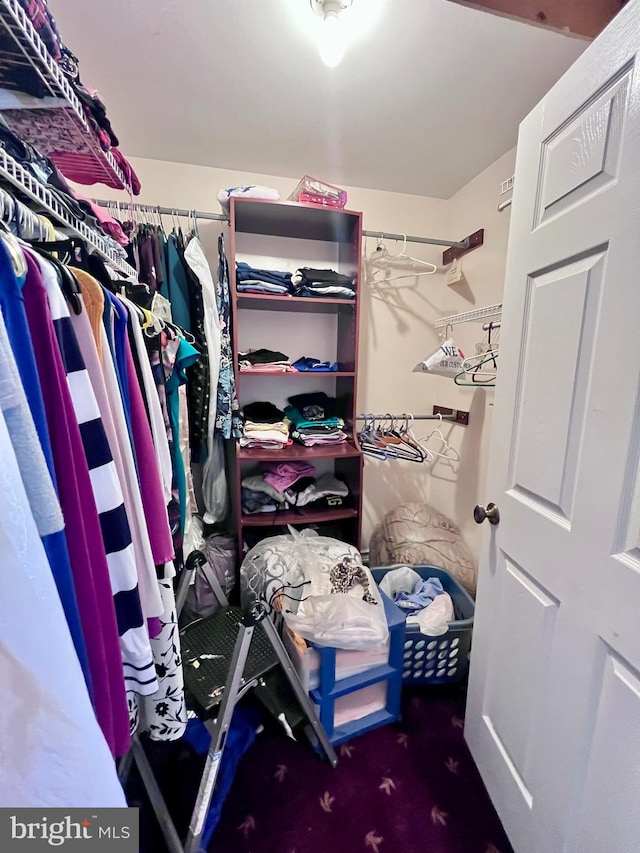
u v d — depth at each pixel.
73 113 0.75
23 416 0.41
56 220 0.71
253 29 1.05
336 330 2.11
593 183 0.70
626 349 0.63
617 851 0.66
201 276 1.58
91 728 0.42
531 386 0.89
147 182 1.78
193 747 1.23
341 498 1.95
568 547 0.77
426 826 1.05
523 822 0.93
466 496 2.00
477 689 1.17
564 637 0.78
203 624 1.29
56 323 0.50
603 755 0.69
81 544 0.50
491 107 1.38
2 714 0.37
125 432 0.65
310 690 1.21
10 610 0.36
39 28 0.60
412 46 1.11
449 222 2.13
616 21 0.63
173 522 1.04
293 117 1.44
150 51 1.13
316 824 1.06
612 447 0.66
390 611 1.34
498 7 0.82
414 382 2.27
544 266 0.84
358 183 1.96
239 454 1.74
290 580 1.36
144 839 1.00
